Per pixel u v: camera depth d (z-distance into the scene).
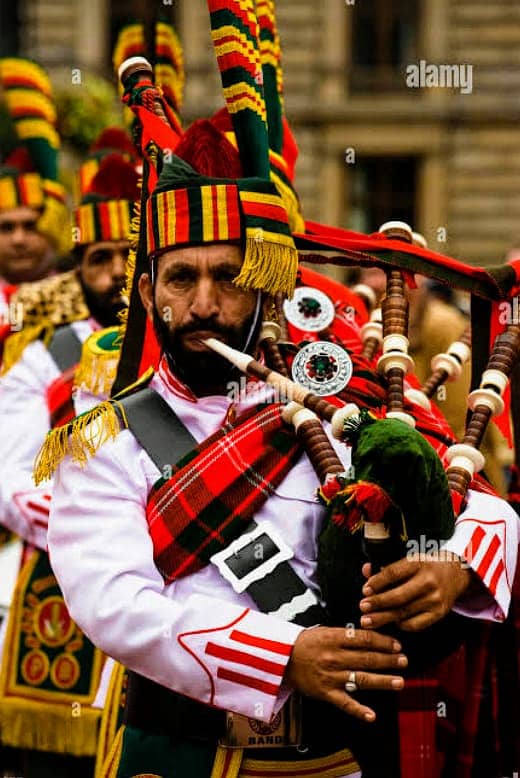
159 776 2.45
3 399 4.00
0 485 3.87
